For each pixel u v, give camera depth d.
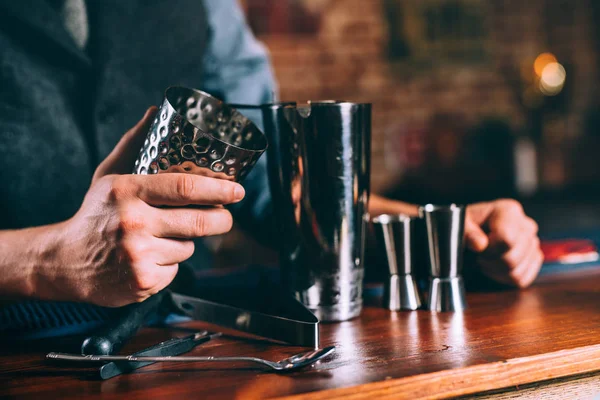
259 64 1.51
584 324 0.76
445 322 0.80
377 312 0.88
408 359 0.65
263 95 1.50
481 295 0.97
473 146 3.92
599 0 4.16
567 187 3.83
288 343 0.73
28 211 1.21
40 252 0.77
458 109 4.03
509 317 0.81
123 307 0.77
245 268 1.24
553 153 4.05
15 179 1.19
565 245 1.25
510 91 4.11
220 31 1.44
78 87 1.26
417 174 3.86
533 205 3.25
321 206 0.80
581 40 4.17
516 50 4.11
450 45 4.00
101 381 0.62
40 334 0.80
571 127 4.11
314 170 0.79
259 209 1.28
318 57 3.83
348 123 0.79
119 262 0.69
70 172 1.24
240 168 0.70
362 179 0.82
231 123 0.84
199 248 1.50
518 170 3.70
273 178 0.83
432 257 0.87
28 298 0.81
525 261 0.99
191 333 0.80
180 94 0.82
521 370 0.63
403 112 3.96
